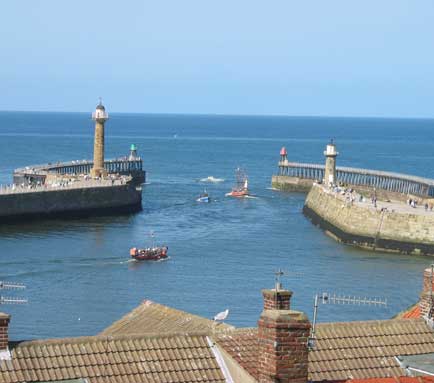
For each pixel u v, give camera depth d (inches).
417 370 1939.0
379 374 1925.4
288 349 1689.2
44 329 4655.5
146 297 5492.1
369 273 6614.2
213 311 5083.7
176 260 6879.9
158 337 1891.0
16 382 1750.7
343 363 1931.6
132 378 1809.8
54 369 1790.1
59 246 7544.3
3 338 1788.9
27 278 6077.8
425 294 2218.3
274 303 2070.6
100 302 5334.6
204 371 1851.6
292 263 6948.8
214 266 6653.5
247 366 1831.9
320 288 5851.4
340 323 2022.6
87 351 1834.4
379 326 2036.2
